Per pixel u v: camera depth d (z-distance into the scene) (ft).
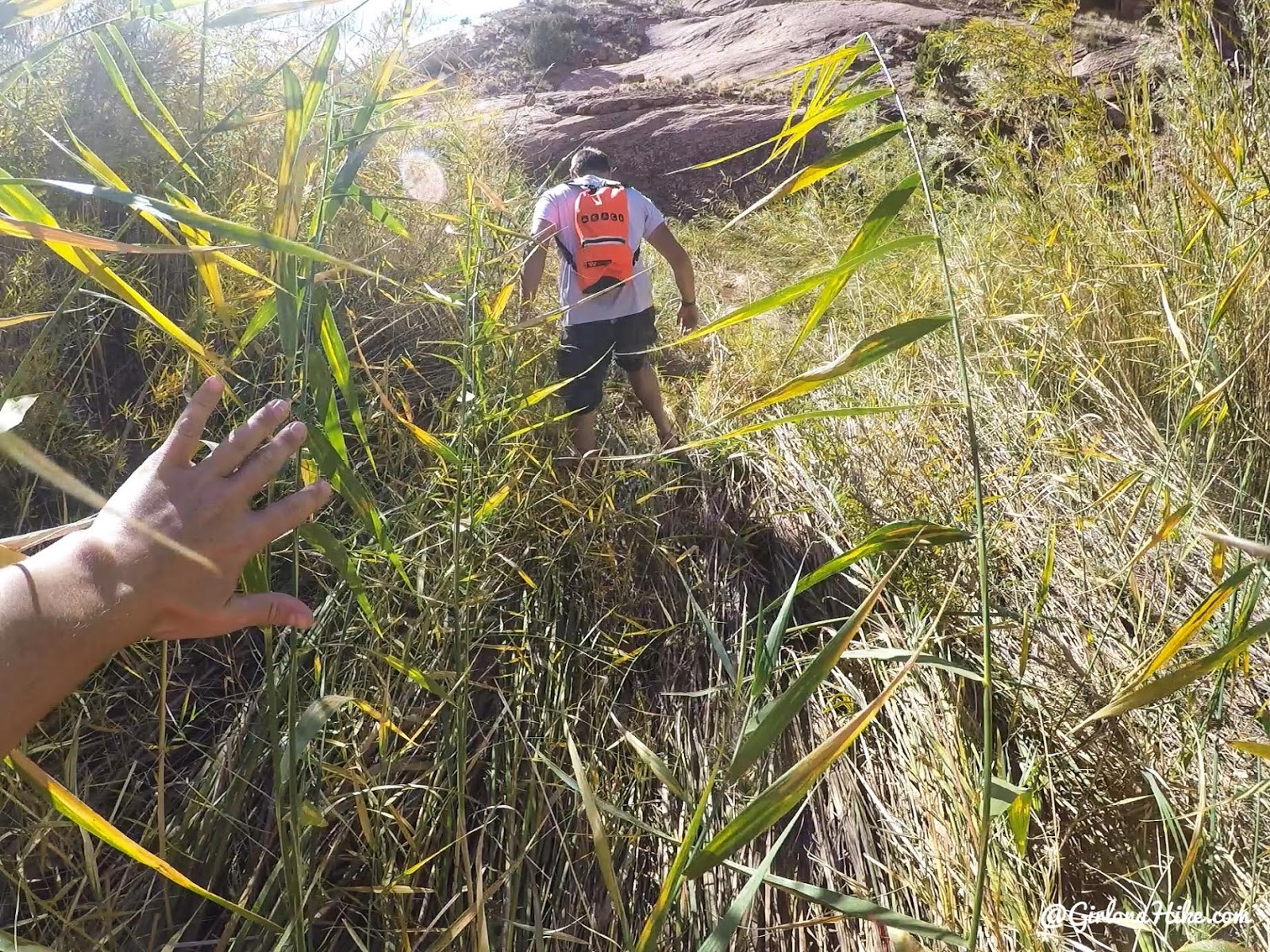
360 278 8.32
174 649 5.70
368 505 3.31
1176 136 8.64
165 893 4.42
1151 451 7.67
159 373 6.31
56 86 7.52
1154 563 6.47
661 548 7.74
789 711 2.78
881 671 6.27
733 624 7.53
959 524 7.30
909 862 5.03
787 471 9.09
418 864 4.48
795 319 14.52
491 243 7.97
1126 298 8.91
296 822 3.55
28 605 2.08
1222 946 2.59
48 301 6.38
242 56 9.08
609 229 9.83
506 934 4.63
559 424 8.43
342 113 4.35
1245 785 4.97
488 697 6.25
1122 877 4.58
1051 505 7.34
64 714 5.02
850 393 10.04
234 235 2.18
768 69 45.78
